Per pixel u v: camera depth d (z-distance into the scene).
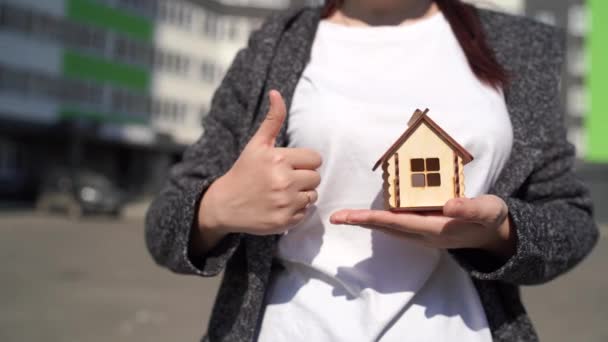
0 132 32.00
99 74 35.66
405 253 1.21
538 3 39.66
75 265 10.81
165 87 39.50
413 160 1.11
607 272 11.98
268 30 1.42
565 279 10.77
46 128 32.59
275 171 1.05
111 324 6.49
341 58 1.34
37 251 12.64
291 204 1.05
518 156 1.28
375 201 1.23
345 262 1.22
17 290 8.27
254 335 1.23
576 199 1.29
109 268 10.59
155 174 40.31
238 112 1.37
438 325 1.18
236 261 1.29
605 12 40.09
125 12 36.88
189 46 40.72
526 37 1.40
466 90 1.29
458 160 1.10
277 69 1.35
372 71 1.31
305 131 1.27
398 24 1.41
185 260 1.17
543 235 1.10
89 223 20.45
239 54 1.45
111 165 38.22
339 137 1.23
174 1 39.53
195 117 41.53
